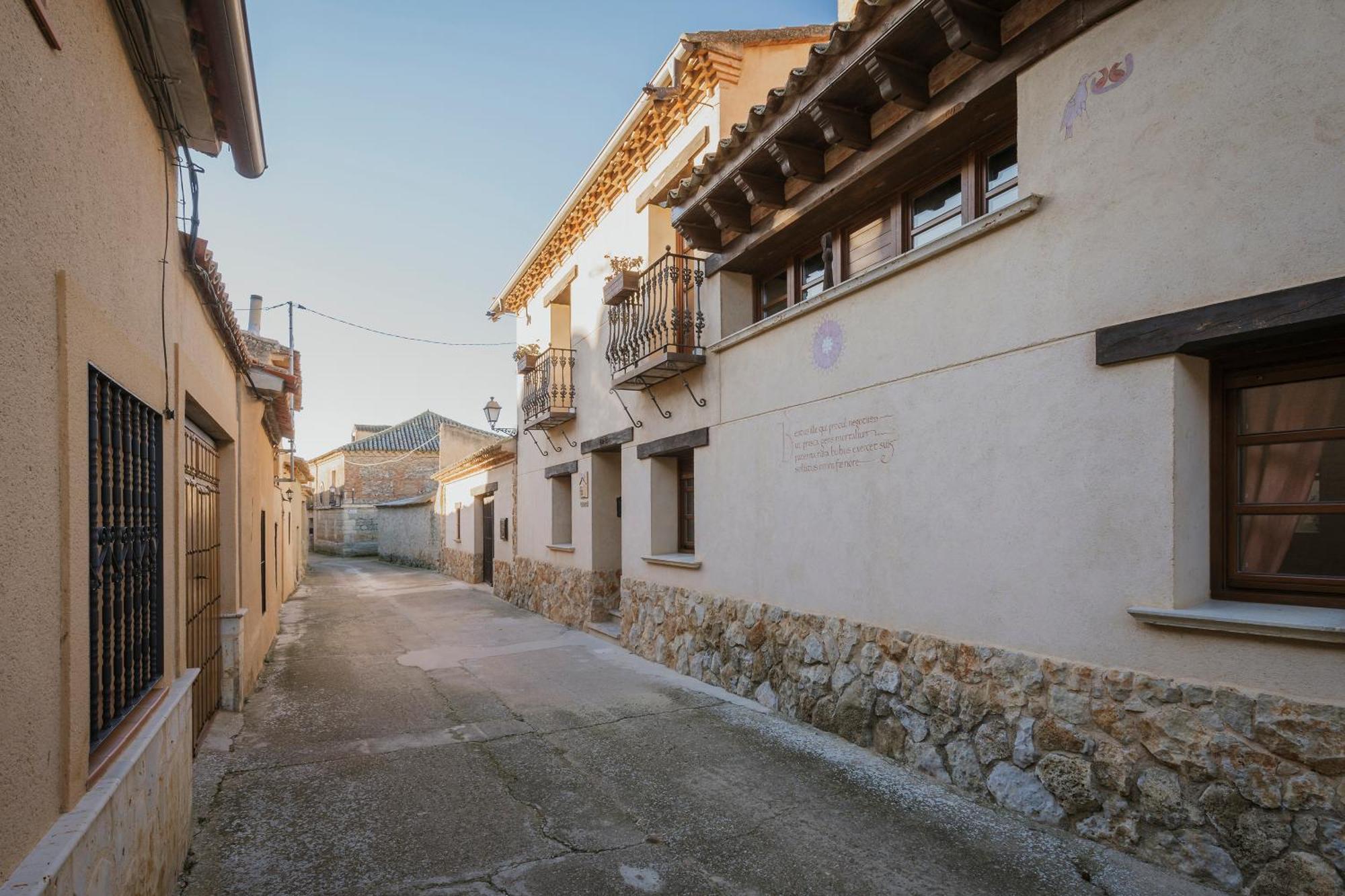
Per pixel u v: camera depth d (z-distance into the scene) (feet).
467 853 11.55
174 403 11.75
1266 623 9.30
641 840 11.93
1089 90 11.78
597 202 32.22
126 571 9.21
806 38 24.32
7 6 5.81
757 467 20.24
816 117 15.85
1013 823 12.15
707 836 12.05
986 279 13.48
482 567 58.34
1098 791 11.27
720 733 17.34
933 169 16.22
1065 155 12.12
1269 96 9.66
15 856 5.73
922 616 14.73
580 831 12.30
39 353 6.39
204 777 14.75
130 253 9.37
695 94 24.57
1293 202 9.39
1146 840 10.62
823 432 17.63
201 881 10.66
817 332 17.92
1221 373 11.03
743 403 20.95
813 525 17.93
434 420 129.90
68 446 6.89
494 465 50.52
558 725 18.43
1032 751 12.28
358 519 109.09
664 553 26.66
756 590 20.21
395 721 18.93
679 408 24.66
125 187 9.18
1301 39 9.39
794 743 16.47
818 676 17.52
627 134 27.32
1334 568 10.00
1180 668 10.37
